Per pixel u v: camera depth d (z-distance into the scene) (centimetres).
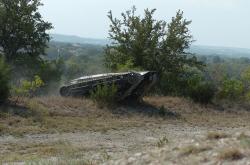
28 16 5256
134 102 2767
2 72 2370
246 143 911
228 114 2862
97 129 2122
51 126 2097
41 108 2333
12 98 2416
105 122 2305
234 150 869
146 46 3941
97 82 2769
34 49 5381
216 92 3206
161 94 3422
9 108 2250
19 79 4859
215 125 2438
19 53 5281
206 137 1038
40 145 1755
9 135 1914
